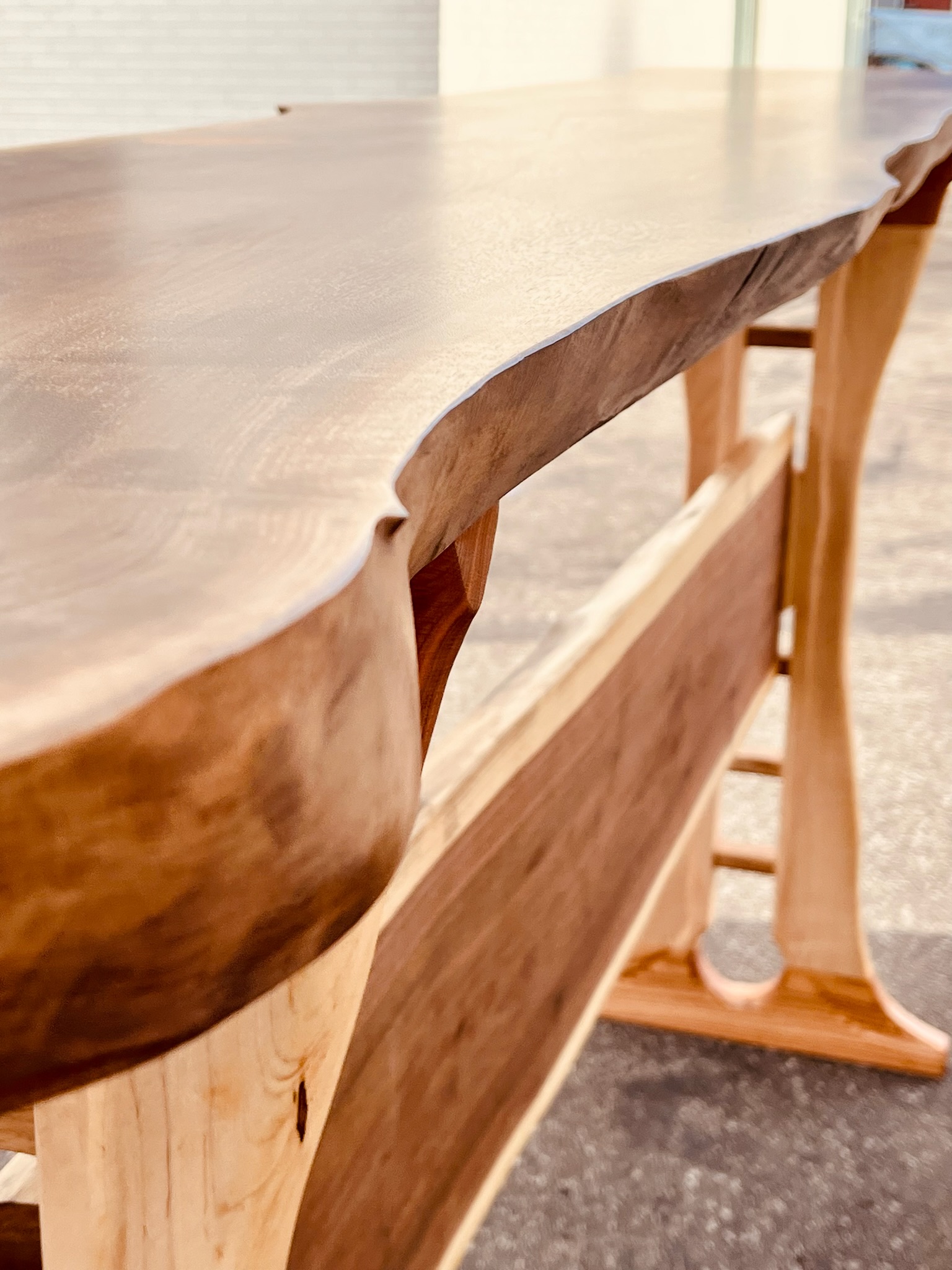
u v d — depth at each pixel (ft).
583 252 1.70
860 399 5.31
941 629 11.15
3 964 0.50
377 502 0.72
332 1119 2.05
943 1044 6.21
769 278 1.87
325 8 23.32
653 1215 5.36
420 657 1.26
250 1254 1.20
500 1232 5.25
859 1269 5.07
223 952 0.57
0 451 0.82
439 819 2.25
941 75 7.70
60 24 24.53
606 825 3.42
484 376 1.02
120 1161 1.15
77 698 0.50
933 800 8.47
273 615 0.57
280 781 0.57
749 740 9.43
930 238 4.97
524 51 21.79
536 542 13.30
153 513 0.70
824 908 6.22
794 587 5.70
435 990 2.42
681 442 16.90
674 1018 6.50
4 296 1.43
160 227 2.04
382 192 2.52
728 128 4.16
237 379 1.02
